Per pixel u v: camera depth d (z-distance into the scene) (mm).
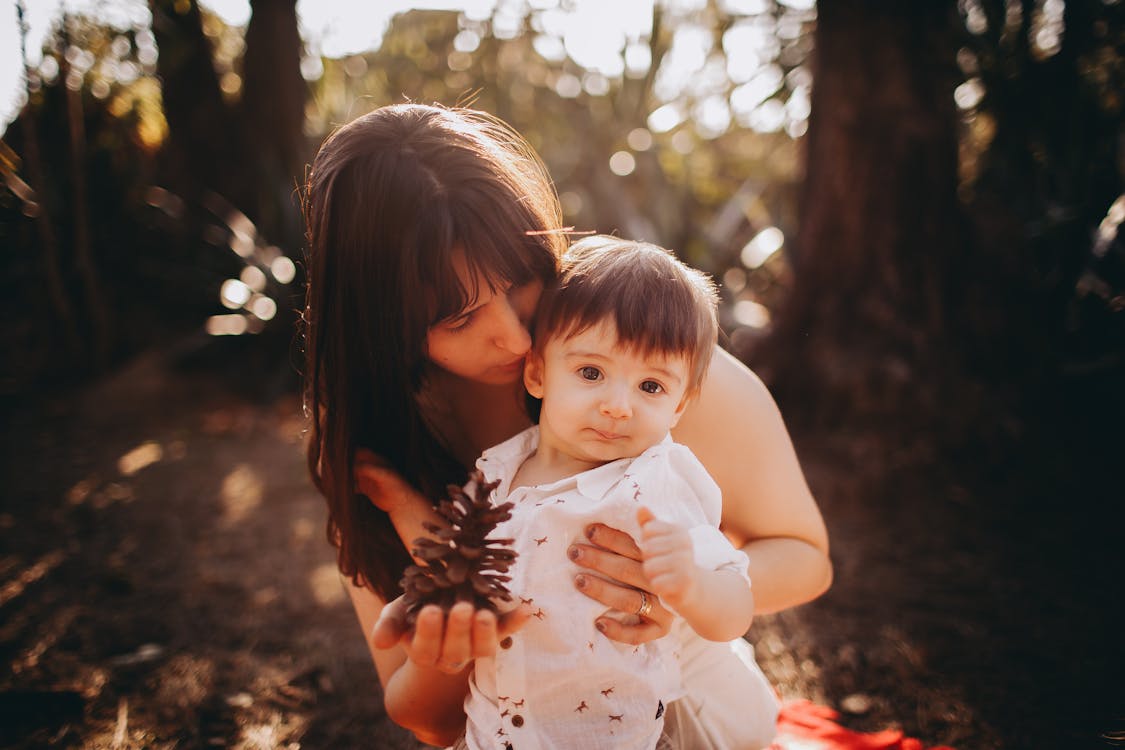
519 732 1268
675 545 1146
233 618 3049
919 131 4723
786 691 2467
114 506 4301
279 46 7438
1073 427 4508
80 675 2572
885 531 3740
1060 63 5141
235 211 7391
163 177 7477
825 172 4879
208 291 7211
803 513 1601
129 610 3109
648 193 8266
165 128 7203
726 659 1520
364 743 2279
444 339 1354
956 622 2875
